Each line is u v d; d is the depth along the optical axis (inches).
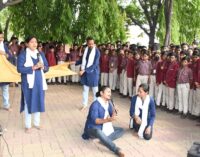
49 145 259.1
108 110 266.8
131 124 293.3
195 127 317.7
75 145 259.9
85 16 573.6
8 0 457.1
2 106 374.9
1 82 342.3
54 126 308.3
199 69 336.5
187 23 652.1
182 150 256.1
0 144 258.2
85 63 365.4
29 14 594.9
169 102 374.0
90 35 568.4
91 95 462.6
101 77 512.4
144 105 278.1
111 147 240.8
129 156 241.8
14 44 504.4
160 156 243.0
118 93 490.9
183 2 644.1
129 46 517.7
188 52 398.0
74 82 558.9
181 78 352.2
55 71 366.9
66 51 584.7
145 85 278.1
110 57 499.8
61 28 570.6
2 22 942.4
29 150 247.9
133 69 443.5
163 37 632.4
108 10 584.4
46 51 530.0
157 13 675.4
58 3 575.8
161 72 385.7
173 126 319.6
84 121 327.6
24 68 272.2
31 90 279.0
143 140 275.7
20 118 330.6
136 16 749.9
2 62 332.5
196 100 342.6
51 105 393.4
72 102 412.2
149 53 420.8
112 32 592.4
